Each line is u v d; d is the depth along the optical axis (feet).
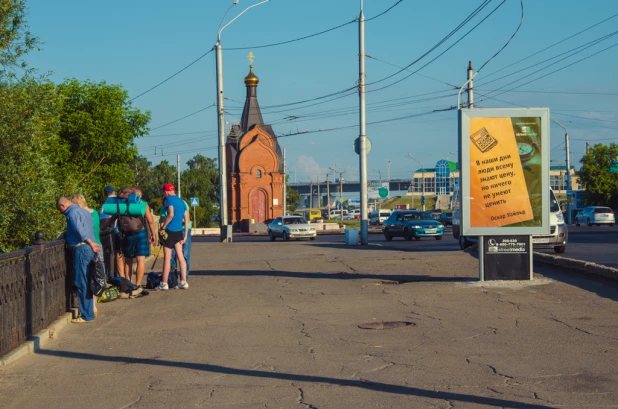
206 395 20.44
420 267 54.34
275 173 260.42
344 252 74.95
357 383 21.29
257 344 27.48
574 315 32.09
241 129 264.11
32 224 46.47
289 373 22.74
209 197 377.71
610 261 59.21
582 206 218.79
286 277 50.49
